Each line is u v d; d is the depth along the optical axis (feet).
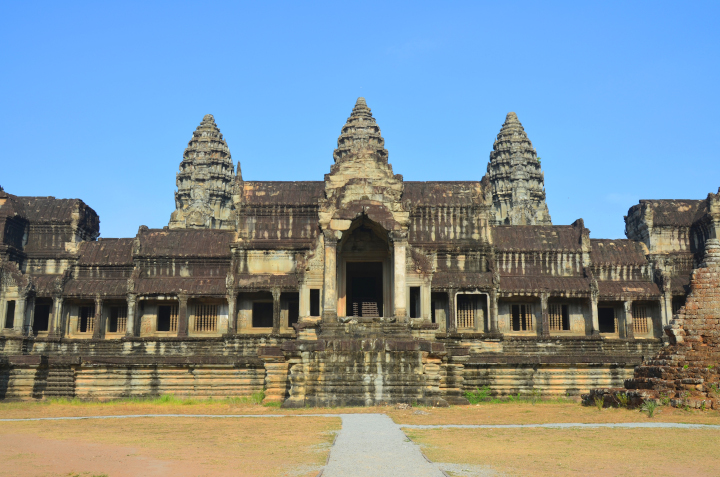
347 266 150.71
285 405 103.96
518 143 350.43
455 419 84.64
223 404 115.44
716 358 94.17
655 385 96.63
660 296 173.68
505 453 56.90
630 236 198.59
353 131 347.36
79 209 186.91
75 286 174.60
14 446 64.13
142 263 177.68
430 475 47.39
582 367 131.23
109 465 53.36
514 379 130.52
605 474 48.52
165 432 73.56
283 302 170.30
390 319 116.47
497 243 180.04
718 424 77.05
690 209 189.98
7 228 175.52
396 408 100.42
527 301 174.70
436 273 164.45
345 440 63.93
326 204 121.90
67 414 99.81
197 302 174.50
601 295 173.06
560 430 72.18
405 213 122.52
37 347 166.50
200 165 375.25
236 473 49.08
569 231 184.14
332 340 108.06
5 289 168.66
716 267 98.89
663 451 58.29
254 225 173.58
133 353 166.40
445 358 117.29
